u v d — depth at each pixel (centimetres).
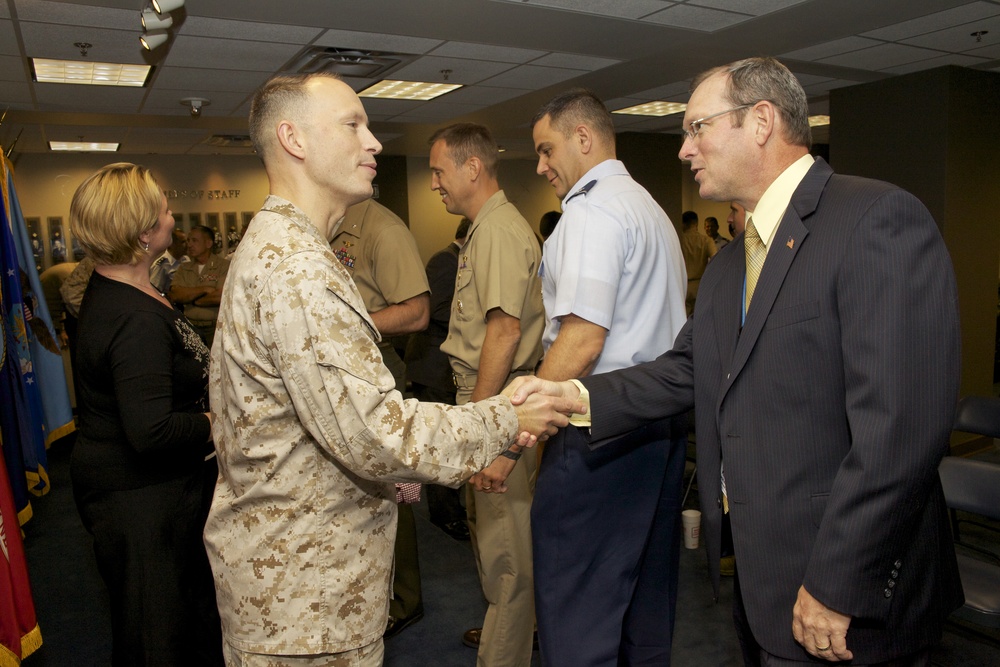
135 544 172
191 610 191
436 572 321
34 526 402
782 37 434
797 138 124
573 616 166
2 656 209
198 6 343
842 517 106
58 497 453
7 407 311
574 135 176
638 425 150
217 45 413
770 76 123
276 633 113
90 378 169
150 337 166
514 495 199
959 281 531
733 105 123
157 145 805
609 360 164
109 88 516
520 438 138
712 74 129
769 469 119
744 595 122
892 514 104
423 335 354
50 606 303
